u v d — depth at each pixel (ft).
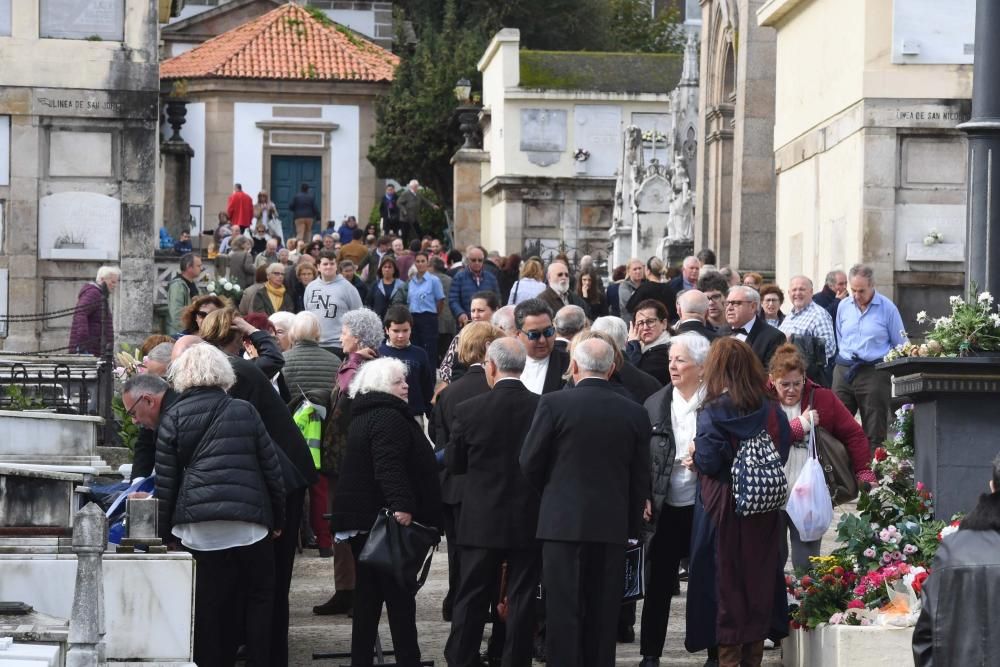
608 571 40.75
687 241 138.10
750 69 112.06
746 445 40.91
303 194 191.01
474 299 59.67
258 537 40.86
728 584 41.24
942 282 82.12
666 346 53.36
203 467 40.34
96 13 100.01
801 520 44.73
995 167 43.16
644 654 43.96
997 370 42.55
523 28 240.73
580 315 50.72
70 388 68.18
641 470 41.37
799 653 43.88
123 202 100.27
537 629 45.60
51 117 99.60
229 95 217.36
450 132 214.48
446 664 44.98
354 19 250.16
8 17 99.19
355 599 43.19
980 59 43.19
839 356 67.41
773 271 112.88
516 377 42.68
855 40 83.35
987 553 26.43
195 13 251.80
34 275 99.55
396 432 42.57
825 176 88.94
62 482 42.70
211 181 217.15
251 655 41.09
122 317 100.27
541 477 40.96
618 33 271.28
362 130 220.84
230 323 45.65
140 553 38.70
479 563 41.91
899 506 44.91
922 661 26.94
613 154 183.93
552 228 183.62
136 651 38.24
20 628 35.24
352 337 52.65
